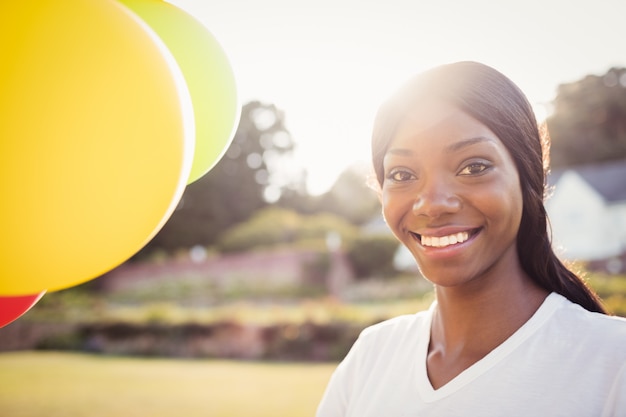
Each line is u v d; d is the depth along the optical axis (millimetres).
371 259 19828
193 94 1633
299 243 23219
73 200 1018
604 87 28891
